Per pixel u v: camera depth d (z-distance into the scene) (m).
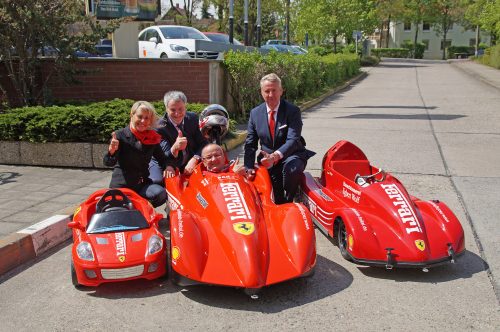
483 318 4.38
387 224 5.32
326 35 44.81
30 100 11.65
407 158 10.10
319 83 23.16
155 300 4.79
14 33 10.88
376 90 24.78
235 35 43.69
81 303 4.77
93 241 4.89
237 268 4.49
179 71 12.98
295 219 4.98
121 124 9.02
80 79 12.55
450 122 14.39
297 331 4.22
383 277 5.20
